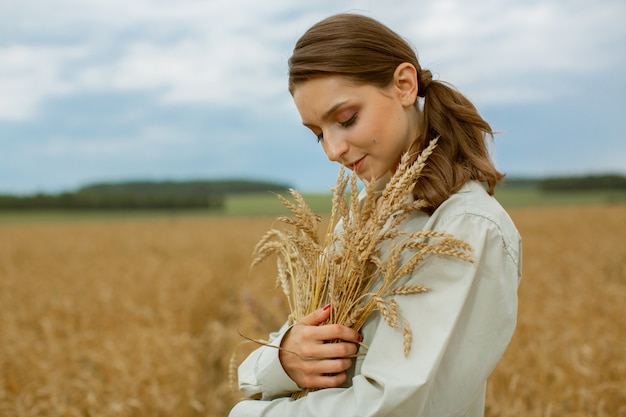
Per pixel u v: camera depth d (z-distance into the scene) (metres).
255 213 61.00
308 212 1.54
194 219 45.75
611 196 65.56
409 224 1.52
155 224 35.84
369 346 1.44
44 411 4.25
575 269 11.17
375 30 1.43
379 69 1.40
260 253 1.75
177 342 6.01
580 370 4.25
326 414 1.33
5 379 4.82
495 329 1.35
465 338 1.33
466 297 1.33
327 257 1.53
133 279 11.35
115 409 4.08
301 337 1.45
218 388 4.93
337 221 1.75
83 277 11.98
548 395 4.04
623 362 4.49
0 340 6.11
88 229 31.39
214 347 6.21
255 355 1.70
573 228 23.00
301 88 1.44
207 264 13.92
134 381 4.62
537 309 7.14
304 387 1.47
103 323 7.70
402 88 1.45
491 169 1.46
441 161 1.44
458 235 1.36
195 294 9.59
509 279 1.38
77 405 4.38
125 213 65.06
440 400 1.31
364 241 1.41
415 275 1.38
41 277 12.16
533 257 13.34
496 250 1.36
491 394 3.99
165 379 4.95
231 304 9.68
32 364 5.23
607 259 12.68
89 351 5.73
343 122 1.42
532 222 26.84
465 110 1.50
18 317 7.84
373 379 1.30
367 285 1.47
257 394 1.60
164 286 10.13
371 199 1.39
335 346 1.43
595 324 5.67
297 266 1.66
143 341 5.93
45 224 40.72
